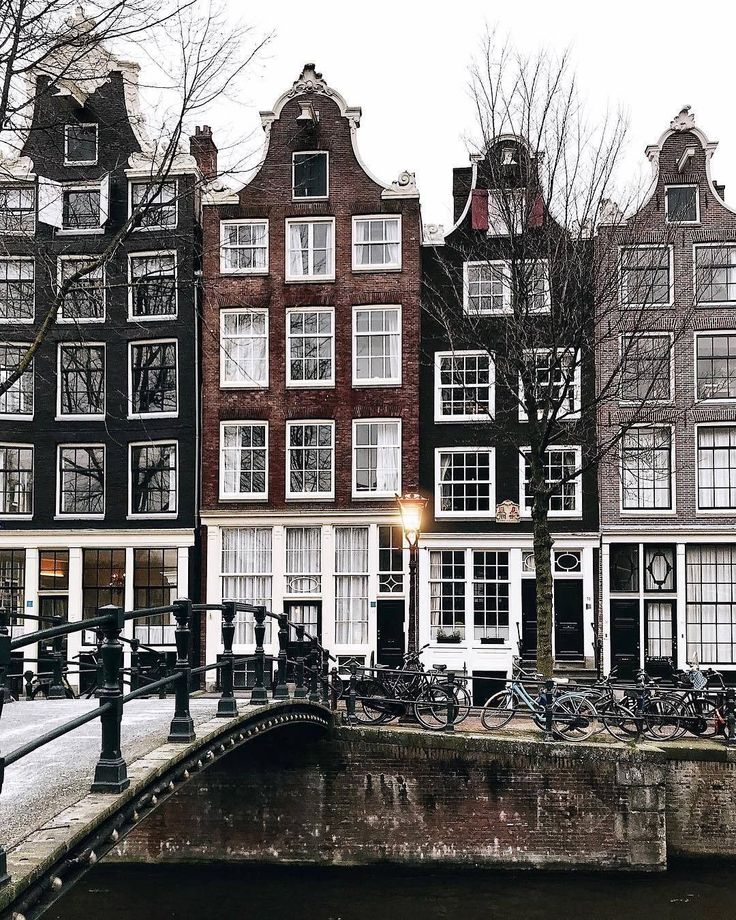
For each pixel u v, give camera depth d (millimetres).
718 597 22766
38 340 11383
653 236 20953
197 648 23562
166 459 24438
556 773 14250
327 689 15906
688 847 14328
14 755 5004
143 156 21656
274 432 23891
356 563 23688
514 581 23062
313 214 24156
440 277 23875
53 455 24500
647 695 15180
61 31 11305
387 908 13102
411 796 14703
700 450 22938
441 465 23641
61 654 14805
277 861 15008
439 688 15453
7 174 16000
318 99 24406
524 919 12578
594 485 22906
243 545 23953
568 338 16828
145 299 24547
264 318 24281
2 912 4922
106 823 6434
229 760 15289
